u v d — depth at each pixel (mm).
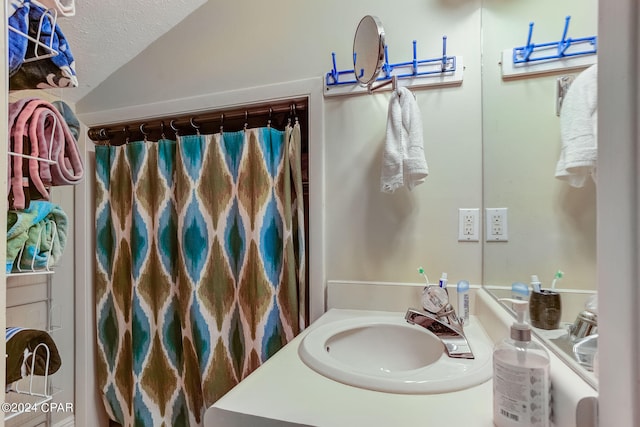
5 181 642
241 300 1355
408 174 1056
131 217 1542
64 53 910
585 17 655
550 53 789
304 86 1283
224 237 1385
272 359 799
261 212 1312
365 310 1199
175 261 1488
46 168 929
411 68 1173
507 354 522
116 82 1553
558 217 708
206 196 1419
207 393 1348
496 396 523
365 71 1083
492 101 1051
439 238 1156
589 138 586
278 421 552
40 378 1437
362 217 1230
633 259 366
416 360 974
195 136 1432
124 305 1559
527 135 862
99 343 1593
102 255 1594
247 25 1370
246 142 1368
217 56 1407
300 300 1285
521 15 917
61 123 980
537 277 775
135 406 1470
